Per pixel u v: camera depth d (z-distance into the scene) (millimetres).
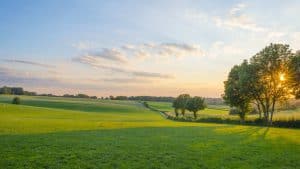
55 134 44031
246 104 94875
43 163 23375
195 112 151875
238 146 34875
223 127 69562
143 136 43906
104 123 81062
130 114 171000
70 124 72062
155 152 29297
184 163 25266
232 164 25516
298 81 85062
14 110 125500
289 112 115312
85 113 144875
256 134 50469
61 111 141875
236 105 94812
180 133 50094
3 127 56344
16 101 184250
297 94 86438
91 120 97688
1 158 24453
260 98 89125
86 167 22953
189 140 39625
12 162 23297
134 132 50969
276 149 33219
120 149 30422
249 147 34219
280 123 84750
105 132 50125
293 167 25172
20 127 57969
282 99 87500
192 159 26828
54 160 24469
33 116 107188
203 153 29672
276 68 86500
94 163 24156
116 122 88688
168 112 198750
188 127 68062
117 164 24000
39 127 59844
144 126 71750
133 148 31312
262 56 86938
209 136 45438
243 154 29688
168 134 47906
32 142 33031
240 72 89625
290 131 58938
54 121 81312
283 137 46062
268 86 86688
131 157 26641
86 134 45125
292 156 29234
